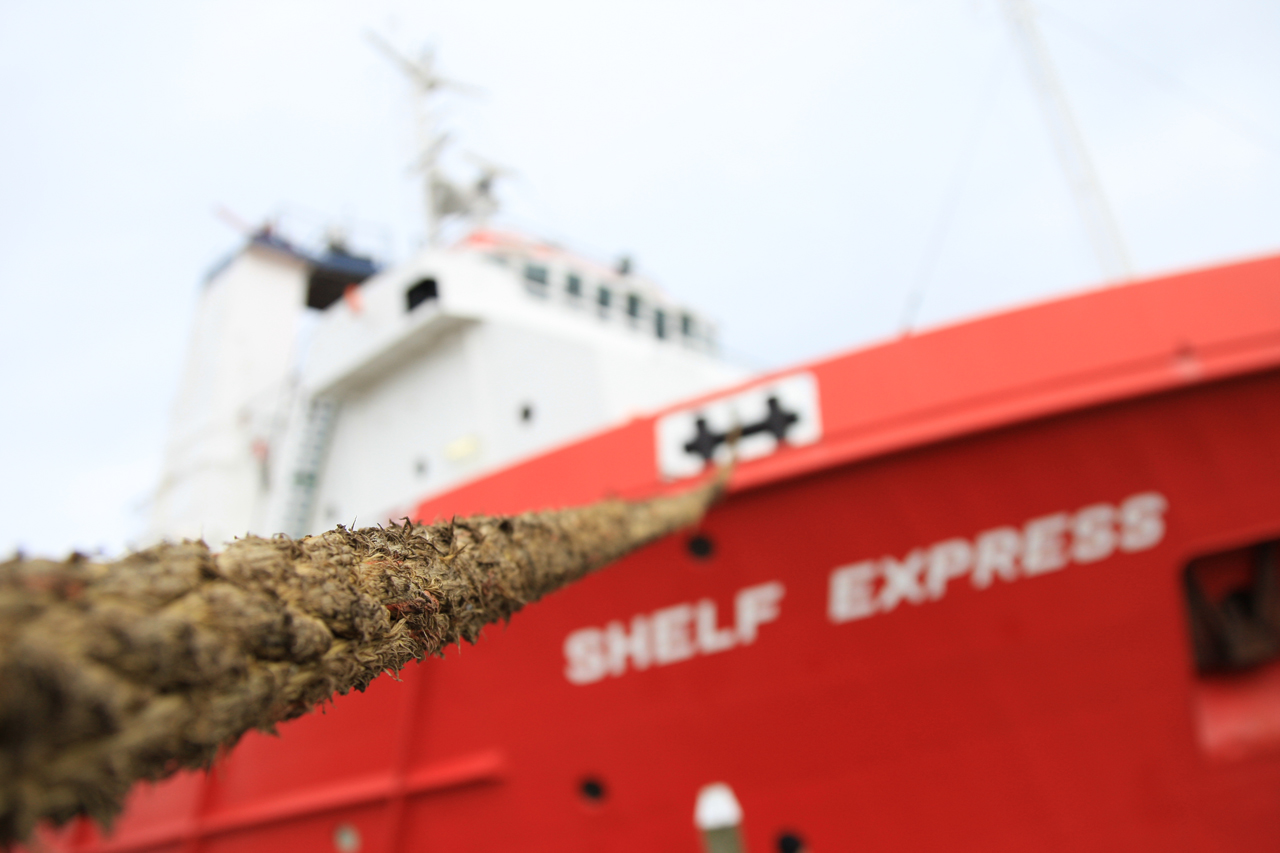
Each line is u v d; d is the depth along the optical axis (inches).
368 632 42.2
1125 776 185.0
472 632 59.2
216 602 32.7
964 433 178.5
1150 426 176.2
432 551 55.8
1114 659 183.0
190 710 28.8
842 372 193.3
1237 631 185.3
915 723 191.3
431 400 353.4
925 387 185.8
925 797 192.5
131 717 25.3
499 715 215.8
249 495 465.7
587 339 324.8
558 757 211.2
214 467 466.3
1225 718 186.9
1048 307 185.2
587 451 216.4
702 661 198.5
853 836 196.5
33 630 23.6
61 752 22.8
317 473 389.1
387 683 232.7
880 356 191.9
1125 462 177.6
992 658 186.4
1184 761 183.6
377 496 357.7
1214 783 182.9
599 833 210.4
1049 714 186.1
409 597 47.7
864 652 191.2
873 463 185.2
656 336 446.0
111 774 24.6
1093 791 185.9
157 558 32.7
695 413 203.3
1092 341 179.5
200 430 487.8
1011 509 182.1
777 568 192.1
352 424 386.3
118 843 295.4
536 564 72.4
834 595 190.5
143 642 26.3
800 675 194.5
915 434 181.5
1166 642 181.8
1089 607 182.7
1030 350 182.2
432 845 225.6
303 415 393.1
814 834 198.1
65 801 23.7
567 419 313.9
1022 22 312.8
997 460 180.9
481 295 347.9
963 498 183.2
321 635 37.9
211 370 510.6
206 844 273.0
